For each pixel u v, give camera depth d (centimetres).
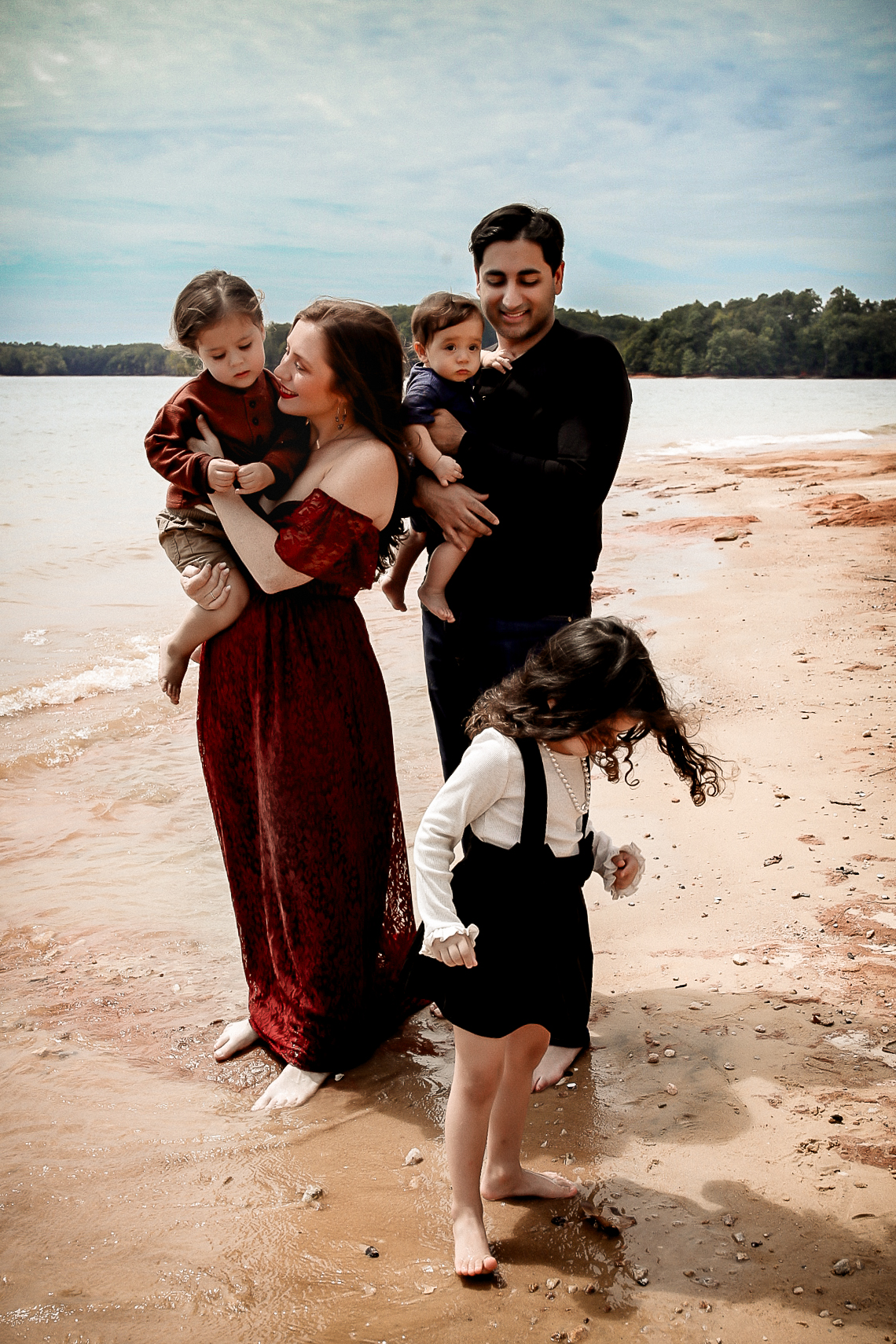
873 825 495
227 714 345
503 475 318
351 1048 348
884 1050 329
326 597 339
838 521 1514
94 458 3228
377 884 363
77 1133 310
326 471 322
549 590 329
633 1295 238
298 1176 288
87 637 1018
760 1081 317
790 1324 227
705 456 3288
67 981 412
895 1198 264
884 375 13888
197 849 550
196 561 331
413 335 349
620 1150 292
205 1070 353
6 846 547
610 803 549
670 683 725
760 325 14375
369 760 353
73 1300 238
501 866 249
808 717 650
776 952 392
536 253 317
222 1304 237
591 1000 373
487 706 257
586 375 320
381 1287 243
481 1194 274
